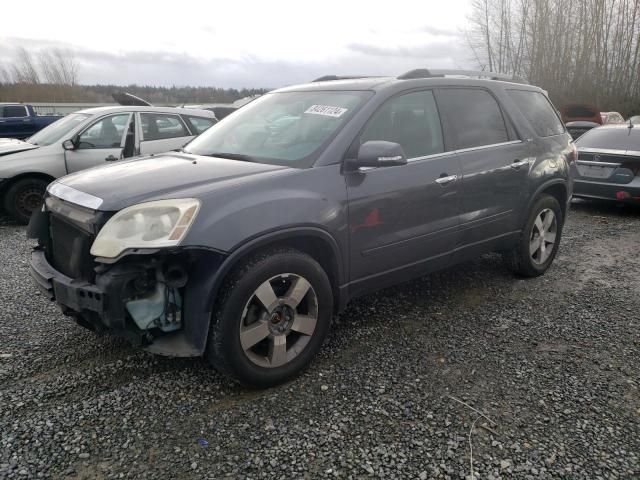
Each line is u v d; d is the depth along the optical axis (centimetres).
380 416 276
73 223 288
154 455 244
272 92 439
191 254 266
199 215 266
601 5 3192
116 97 992
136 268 263
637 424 271
